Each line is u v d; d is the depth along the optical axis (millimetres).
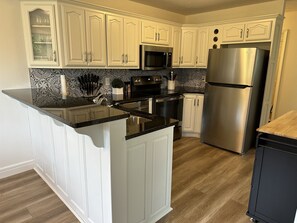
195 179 2600
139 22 3244
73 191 1920
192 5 3756
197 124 4039
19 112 2592
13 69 2482
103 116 1309
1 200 2158
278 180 1694
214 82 3457
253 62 2973
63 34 2471
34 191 2311
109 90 3475
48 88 2770
